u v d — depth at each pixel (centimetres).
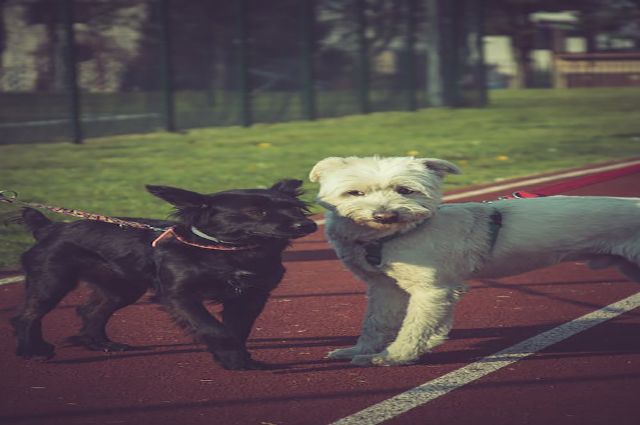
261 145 1953
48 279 586
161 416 499
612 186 1363
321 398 524
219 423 488
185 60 2302
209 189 1344
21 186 1380
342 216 546
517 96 4062
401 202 526
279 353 618
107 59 2161
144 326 682
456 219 562
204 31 2322
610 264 603
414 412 500
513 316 704
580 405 508
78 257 590
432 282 553
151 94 2261
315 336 659
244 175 1489
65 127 2067
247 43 2403
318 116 2648
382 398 523
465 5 3116
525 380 552
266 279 557
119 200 1245
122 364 594
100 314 630
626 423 481
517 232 572
